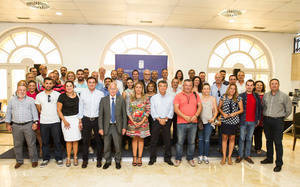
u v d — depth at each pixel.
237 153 4.35
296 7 4.63
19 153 3.57
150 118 4.23
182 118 3.60
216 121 3.74
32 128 3.52
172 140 4.99
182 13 5.21
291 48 7.10
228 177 3.31
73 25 6.42
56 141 3.60
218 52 7.07
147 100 3.61
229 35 6.85
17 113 3.42
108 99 3.47
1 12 5.32
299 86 7.20
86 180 3.15
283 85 7.14
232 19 5.64
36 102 3.52
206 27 6.55
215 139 5.07
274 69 7.10
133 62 5.61
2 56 6.61
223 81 4.72
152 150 3.76
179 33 6.68
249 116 3.78
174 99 3.67
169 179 3.22
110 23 6.29
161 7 4.80
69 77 4.20
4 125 5.98
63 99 3.47
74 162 3.68
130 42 6.83
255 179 3.26
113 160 3.92
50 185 2.99
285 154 4.47
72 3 4.62
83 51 6.48
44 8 4.89
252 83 3.72
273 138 3.68
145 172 3.45
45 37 6.57
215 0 4.31
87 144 3.58
